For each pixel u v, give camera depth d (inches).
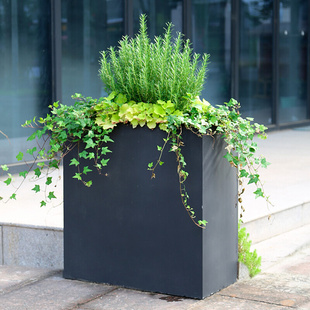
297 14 567.8
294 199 274.4
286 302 187.6
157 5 439.5
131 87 189.9
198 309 181.3
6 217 234.5
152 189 189.2
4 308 184.9
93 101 197.6
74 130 193.8
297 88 574.2
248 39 519.8
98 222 198.8
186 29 461.4
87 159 197.0
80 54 388.5
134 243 194.1
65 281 205.9
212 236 189.3
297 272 216.5
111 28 406.0
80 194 200.5
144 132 188.1
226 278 199.2
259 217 242.5
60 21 373.1
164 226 189.2
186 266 188.1
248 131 190.9
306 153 411.2
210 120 184.2
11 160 355.9
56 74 373.1
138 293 193.6
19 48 358.3
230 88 507.5
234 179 198.8
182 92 188.2
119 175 193.3
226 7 499.5
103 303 187.0
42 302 189.2
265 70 537.6
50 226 220.1
